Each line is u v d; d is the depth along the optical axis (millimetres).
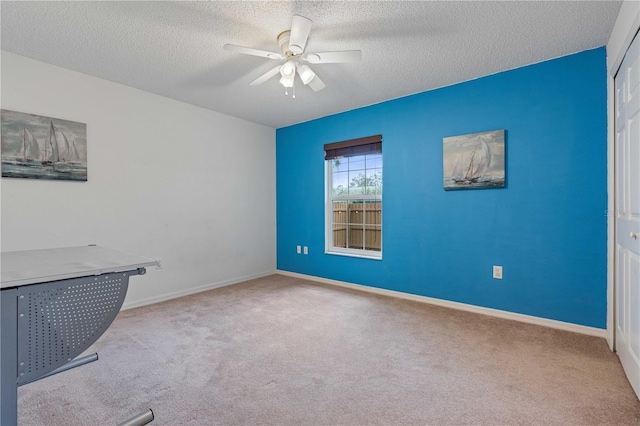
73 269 1355
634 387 1711
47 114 2693
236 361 2088
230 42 2357
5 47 2420
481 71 2848
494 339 2412
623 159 1991
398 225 3551
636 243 1718
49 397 1691
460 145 3074
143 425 1479
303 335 2502
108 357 2141
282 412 1575
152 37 2283
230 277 4191
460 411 1576
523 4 1901
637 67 1692
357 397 1696
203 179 3881
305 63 2650
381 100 3609
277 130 4812
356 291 3799
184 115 3680
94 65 2730
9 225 2529
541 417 1521
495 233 2920
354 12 1985
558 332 2539
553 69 2613
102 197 3033
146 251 3354
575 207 2537
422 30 2188
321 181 4293
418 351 2221
